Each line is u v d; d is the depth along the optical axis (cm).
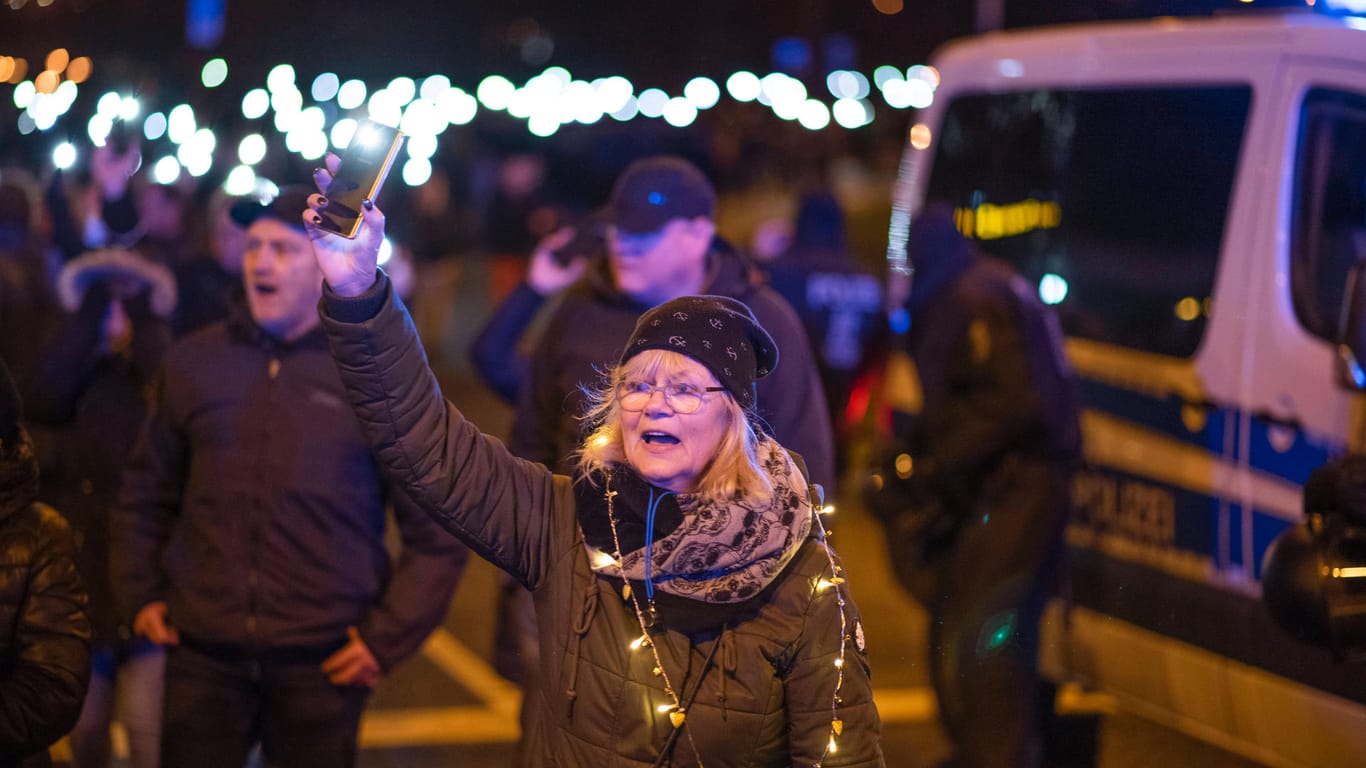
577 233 430
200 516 376
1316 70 489
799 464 262
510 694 612
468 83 1254
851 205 1364
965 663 484
